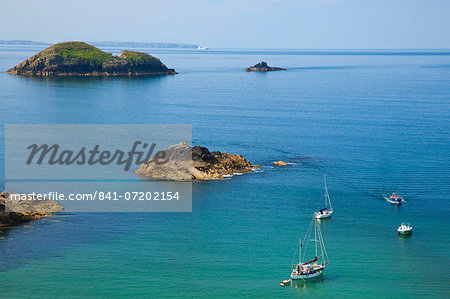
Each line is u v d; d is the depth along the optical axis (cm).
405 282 8006
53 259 8481
